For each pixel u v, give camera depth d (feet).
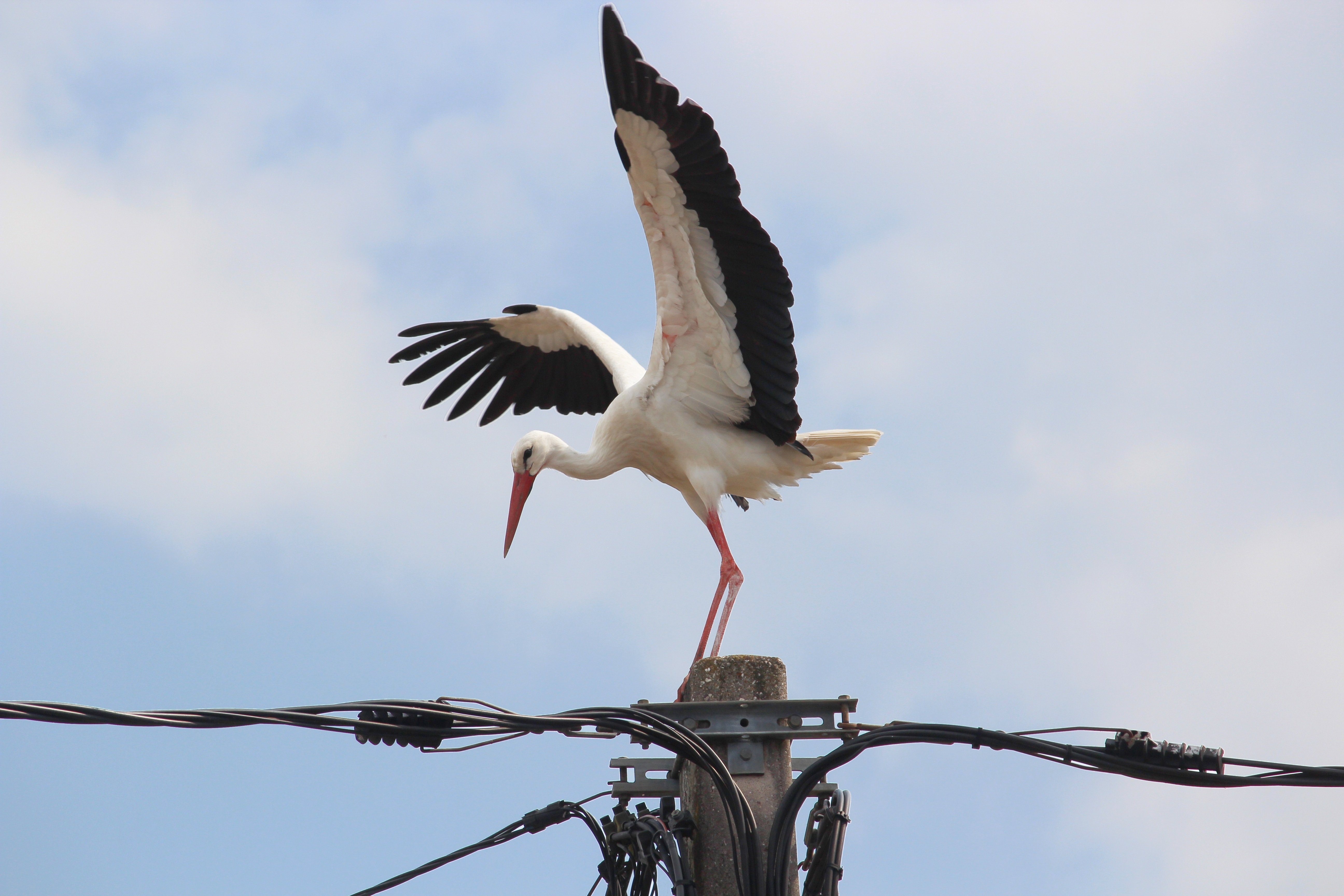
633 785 31.09
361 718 26.61
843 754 27.25
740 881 27.14
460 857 29.55
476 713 26.66
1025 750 26.66
